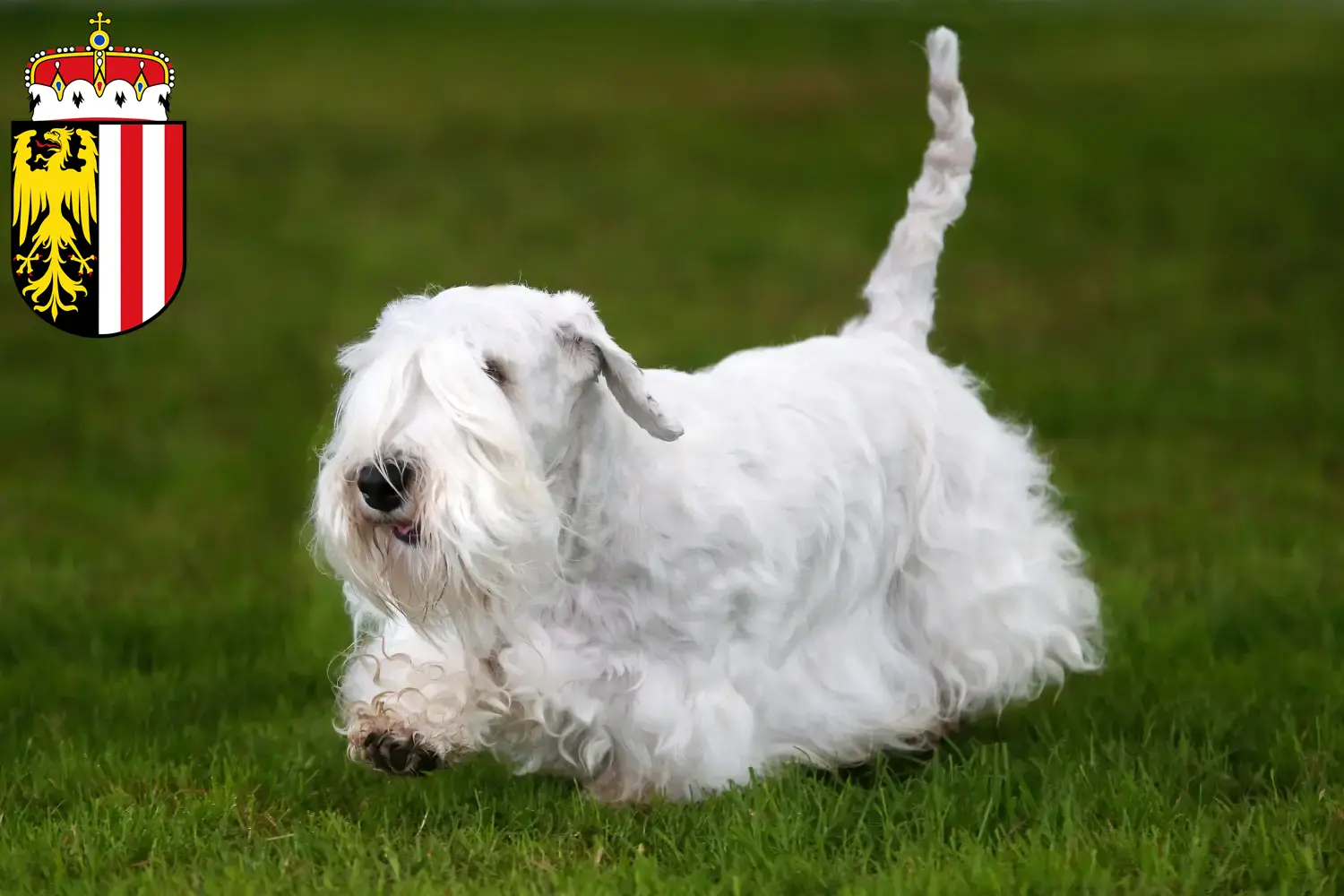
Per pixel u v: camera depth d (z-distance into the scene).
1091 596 10.09
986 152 35.66
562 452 7.36
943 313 25.09
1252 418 19.11
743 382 8.45
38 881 7.02
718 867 7.04
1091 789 7.89
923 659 9.31
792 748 8.48
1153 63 45.38
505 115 40.81
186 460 17.67
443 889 6.71
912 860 6.93
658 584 7.66
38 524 15.16
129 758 8.66
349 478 6.93
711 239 29.75
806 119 39.94
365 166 35.50
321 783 8.40
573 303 7.45
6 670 10.68
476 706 7.77
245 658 10.94
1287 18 54.47
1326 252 28.09
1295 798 7.81
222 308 25.11
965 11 56.03
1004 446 9.75
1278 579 12.35
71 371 21.78
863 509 8.66
